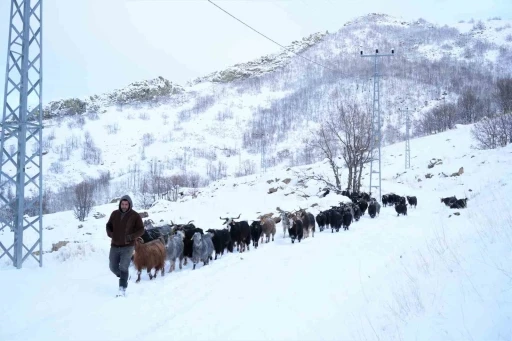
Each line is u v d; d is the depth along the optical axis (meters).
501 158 40.62
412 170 49.31
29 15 11.03
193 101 197.38
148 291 8.66
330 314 6.71
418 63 168.75
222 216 24.94
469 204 22.64
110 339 5.82
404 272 8.06
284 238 17.91
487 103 91.25
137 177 94.06
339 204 25.05
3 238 18.66
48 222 25.69
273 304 7.43
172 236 11.52
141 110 187.12
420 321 5.16
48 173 107.38
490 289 5.26
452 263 7.27
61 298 7.96
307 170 40.06
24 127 10.86
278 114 148.12
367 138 36.06
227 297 8.01
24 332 6.07
